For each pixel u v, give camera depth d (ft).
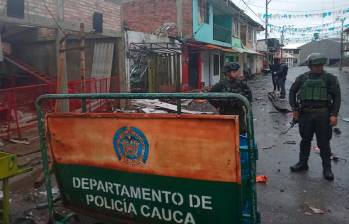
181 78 62.03
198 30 68.69
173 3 65.26
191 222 9.82
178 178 9.71
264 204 14.61
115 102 39.81
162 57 53.06
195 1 66.33
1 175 11.05
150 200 10.32
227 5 79.00
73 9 32.35
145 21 67.51
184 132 9.42
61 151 11.84
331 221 13.01
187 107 46.26
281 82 52.49
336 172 18.65
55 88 30.35
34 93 31.76
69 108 31.07
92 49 41.50
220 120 8.88
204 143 9.18
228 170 8.98
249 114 8.94
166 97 9.54
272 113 40.45
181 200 9.82
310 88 17.79
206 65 77.66
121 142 10.52
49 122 11.91
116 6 39.52
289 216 13.46
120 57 40.83
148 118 9.88
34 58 42.16
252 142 9.04
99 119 10.81
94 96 10.80
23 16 26.63
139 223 10.71
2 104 25.21
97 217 11.46
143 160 10.19
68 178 11.94
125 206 10.85
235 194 9.03
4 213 11.62
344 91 61.72
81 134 11.28
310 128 18.10
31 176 17.79
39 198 15.12
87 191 11.58
